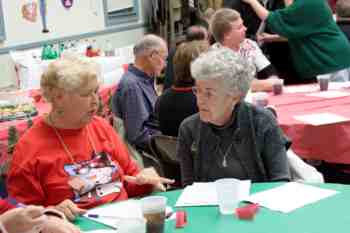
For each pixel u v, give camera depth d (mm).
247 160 2115
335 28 4309
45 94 2047
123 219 1646
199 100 2076
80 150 2096
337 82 4141
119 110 3365
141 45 3314
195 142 2160
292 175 2166
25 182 2004
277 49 4602
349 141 2906
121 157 2234
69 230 1575
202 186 1997
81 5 5984
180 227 1630
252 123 2109
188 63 2746
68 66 2021
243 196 1844
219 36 3840
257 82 3811
